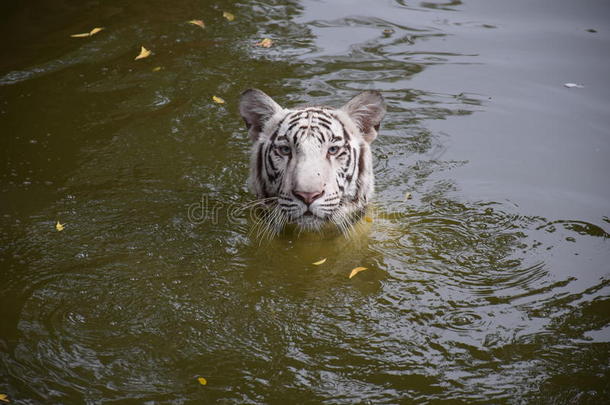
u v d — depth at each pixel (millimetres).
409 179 8453
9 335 5734
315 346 5707
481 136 9383
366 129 8000
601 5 13758
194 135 9172
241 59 11188
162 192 8000
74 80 10406
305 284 6539
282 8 13328
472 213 7727
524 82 10742
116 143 8938
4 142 8883
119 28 12109
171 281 6492
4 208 7594
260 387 5262
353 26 12641
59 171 8352
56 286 6367
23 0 13109
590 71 11023
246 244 7164
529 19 13125
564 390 5230
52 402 5066
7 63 10875
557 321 6012
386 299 6316
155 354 5578
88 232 7215
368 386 5293
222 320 5988
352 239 7355
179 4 13219
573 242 7176
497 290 6441
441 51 11719
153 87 10258
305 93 10188
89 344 5664
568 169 8578
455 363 5531
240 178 8375
